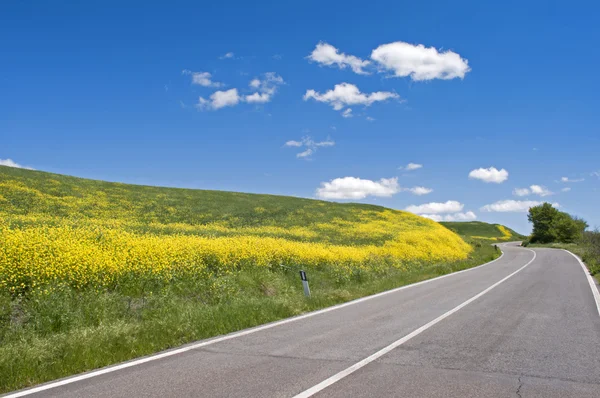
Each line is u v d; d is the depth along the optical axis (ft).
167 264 44.60
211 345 25.38
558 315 35.35
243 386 18.03
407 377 19.19
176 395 17.06
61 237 48.73
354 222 139.54
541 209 291.99
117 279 39.29
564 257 127.54
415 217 172.24
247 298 39.99
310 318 34.12
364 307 39.58
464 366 20.92
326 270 64.03
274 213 139.95
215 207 139.64
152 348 24.52
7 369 19.74
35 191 115.65
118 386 18.20
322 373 19.72
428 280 65.36
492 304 41.14
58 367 20.65
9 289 32.37
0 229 46.47
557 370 20.40
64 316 29.37
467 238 213.05
